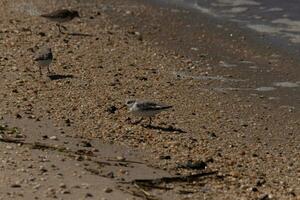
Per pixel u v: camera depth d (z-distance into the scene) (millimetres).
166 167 25219
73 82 34562
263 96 36250
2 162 23219
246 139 30125
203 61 41344
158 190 22688
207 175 24828
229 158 27281
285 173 26250
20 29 43531
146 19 49625
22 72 35344
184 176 24281
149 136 28625
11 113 29375
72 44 41438
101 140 27438
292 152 29000
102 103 31922
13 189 21109
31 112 29797
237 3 54250
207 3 54500
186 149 27688
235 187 23953
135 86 35219
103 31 45281
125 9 51781
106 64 38250
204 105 33906
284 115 33719
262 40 46312
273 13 51750
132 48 42094
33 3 50594
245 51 44000
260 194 23422
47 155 24516
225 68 40406
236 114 33250
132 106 29375
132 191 22094
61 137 27094
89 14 49375
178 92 35281
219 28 48594
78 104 31438
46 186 21547
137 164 25078
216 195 22875
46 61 34969
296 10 52125
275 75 39750
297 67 41312
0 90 32438
